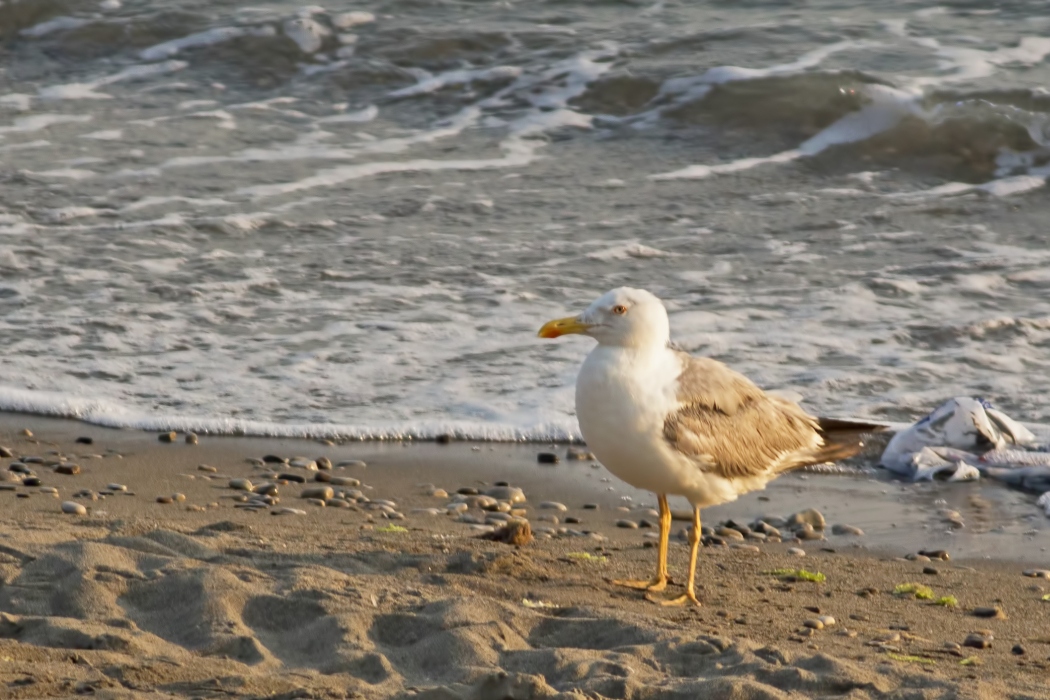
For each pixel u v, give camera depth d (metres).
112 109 22.75
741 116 21.89
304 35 24.73
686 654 6.64
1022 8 25.12
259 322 15.16
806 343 14.58
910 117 21.55
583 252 17.27
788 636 7.52
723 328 14.92
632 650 6.69
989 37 24.02
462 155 20.97
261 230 17.94
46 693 5.82
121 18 25.64
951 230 18.38
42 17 25.77
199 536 9.01
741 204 19.23
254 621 7.06
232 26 25.12
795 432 8.66
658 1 25.98
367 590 7.56
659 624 7.17
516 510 10.87
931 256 17.33
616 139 21.61
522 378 13.82
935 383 13.68
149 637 6.69
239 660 6.57
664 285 16.22
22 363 13.95
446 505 10.89
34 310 15.33
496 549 9.17
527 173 20.25
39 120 22.16
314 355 14.34
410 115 22.64
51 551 7.81
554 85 22.98
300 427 12.71
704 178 20.19
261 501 10.64
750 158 20.98
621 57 23.53
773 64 22.95
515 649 6.76
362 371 13.98
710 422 8.14
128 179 19.64
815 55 23.30
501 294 15.90
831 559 9.66
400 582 7.85
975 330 14.91
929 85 22.14
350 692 5.99
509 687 5.95
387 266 16.75
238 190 19.38
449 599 7.35
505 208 18.86
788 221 18.58
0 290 15.84
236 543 8.81
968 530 10.59
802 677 6.30
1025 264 16.98
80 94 23.42
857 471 12.16
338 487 11.30
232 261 16.91
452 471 11.85
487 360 14.23
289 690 6.02
